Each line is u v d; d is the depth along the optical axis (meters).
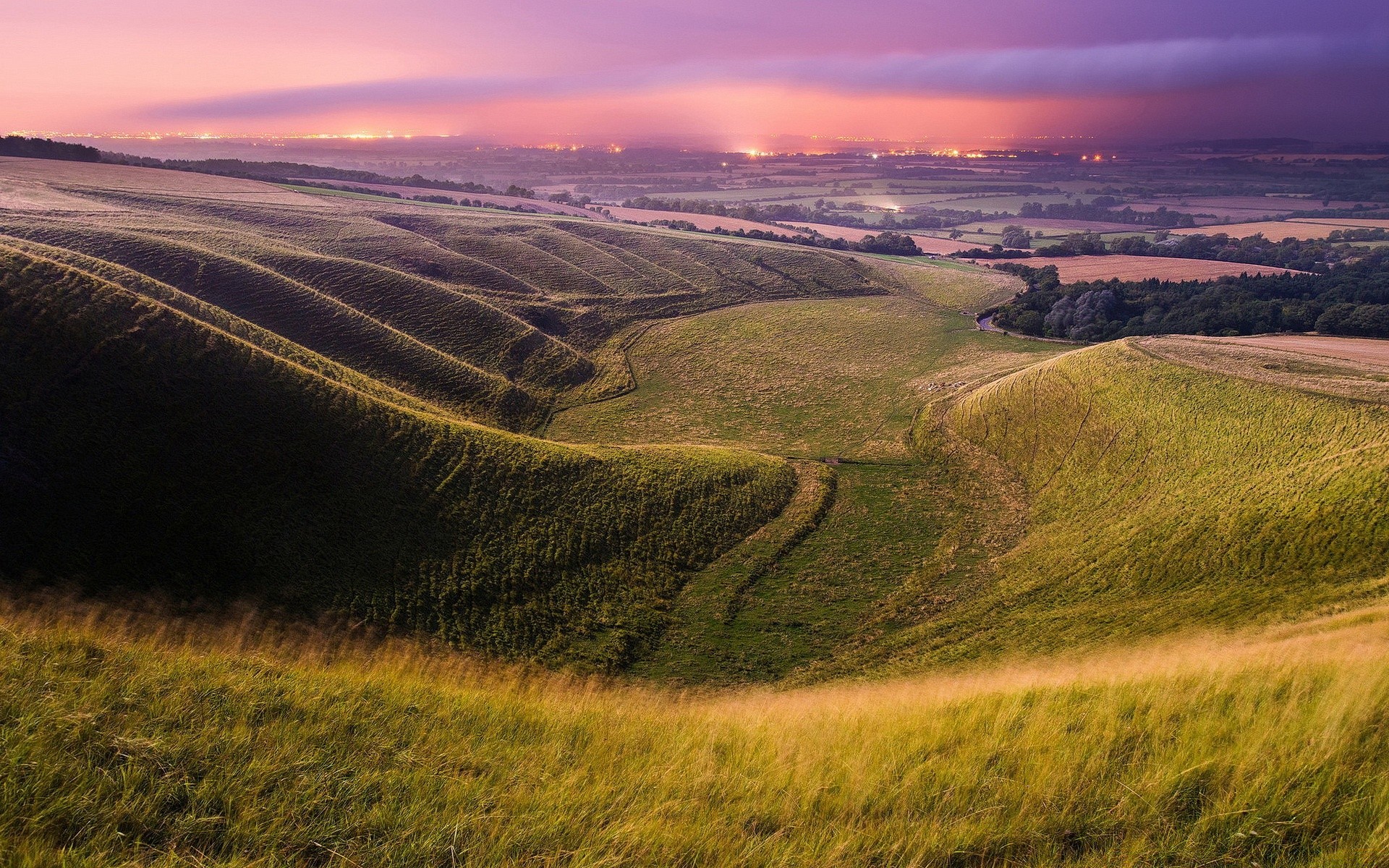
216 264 81.25
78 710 6.63
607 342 105.88
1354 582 26.95
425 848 5.65
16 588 25.28
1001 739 7.92
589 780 7.07
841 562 43.12
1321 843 5.57
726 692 29.62
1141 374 59.97
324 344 75.06
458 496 41.34
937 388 83.25
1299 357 60.28
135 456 33.97
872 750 7.96
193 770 6.29
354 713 7.90
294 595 30.23
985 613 35.34
